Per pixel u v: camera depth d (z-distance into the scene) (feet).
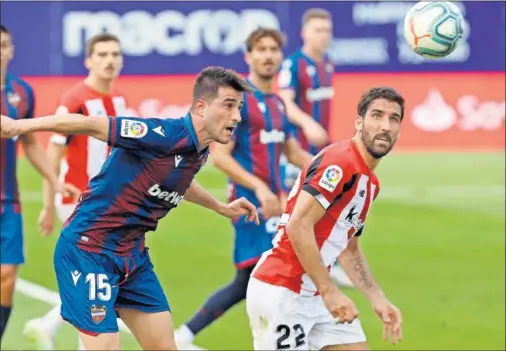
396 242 142.61
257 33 91.35
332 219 65.31
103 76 95.50
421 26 70.49
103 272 66.08
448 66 209.15
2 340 97.14
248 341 96.94
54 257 67.26
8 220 88.63
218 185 179.93
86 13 208.03
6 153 88.33
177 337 90.12
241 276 90.48
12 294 89.30
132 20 208.44
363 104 63.98
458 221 155.12
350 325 69.67
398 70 208.95
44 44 207.82
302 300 67.87
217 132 63.21
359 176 64.13
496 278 123.75
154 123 62.59
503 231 149.07
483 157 203.41
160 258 133.18
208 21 208.44
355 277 71.10
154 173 64.03
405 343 96.78
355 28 208.03
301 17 207.62
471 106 209.77
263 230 89.45
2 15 206.90
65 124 61.00
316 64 125.90
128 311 68.28
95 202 65.57
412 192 175.42
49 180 93.56
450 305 111.34
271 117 91.86
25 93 92.22
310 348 70.44
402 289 118.32
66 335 98.22
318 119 126.72
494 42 208.54
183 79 209.15
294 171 118.62
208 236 146.41
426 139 210.18
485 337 98.99
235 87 62.80
